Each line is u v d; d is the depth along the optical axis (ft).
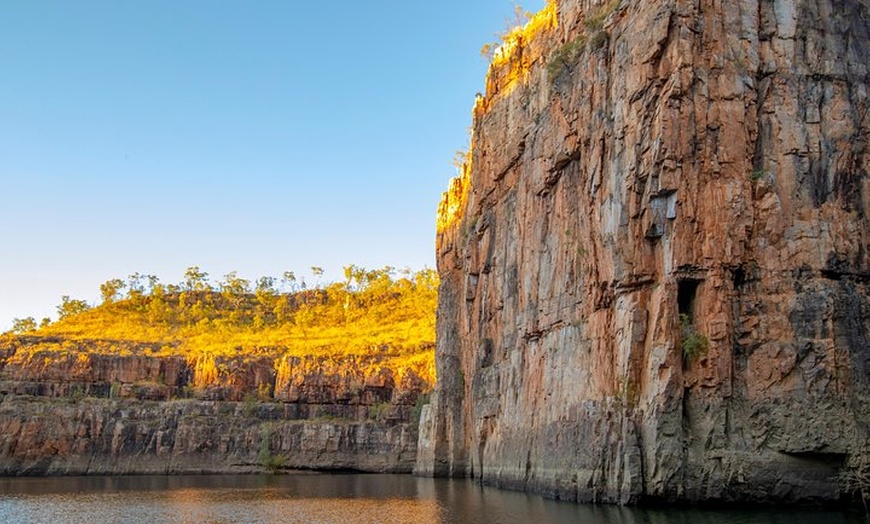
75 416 428.15
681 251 158.40
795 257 157.28
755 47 166.61
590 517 143.02
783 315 154.92
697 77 163.02
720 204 158.71
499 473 254.06
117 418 437.17
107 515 188.75
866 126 165.37
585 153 198.29
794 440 148.15
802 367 151.33
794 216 159.74
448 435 329.93
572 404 191.72
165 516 185.26
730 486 149.38
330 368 484.74
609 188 180.65
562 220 213.05
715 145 161.58
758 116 164.86
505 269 271.69
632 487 154.30
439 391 336.49
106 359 476.95
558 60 217.77
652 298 164.86
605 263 178.91
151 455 431.84
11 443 409.08
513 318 259.60
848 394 148.77
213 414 457.68
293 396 475.31
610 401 168.66
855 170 162.50
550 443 202.18
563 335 204.64
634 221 168.35
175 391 481.05
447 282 352.69
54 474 408.46
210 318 648.38
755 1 168.66
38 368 460.14
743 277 158.92
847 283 156.04
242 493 260.83
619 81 181.47
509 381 251.19
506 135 280.10
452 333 344.08
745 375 155.02
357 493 252.01
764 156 163.22
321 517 178.91
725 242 157.38
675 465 150.30
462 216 351.25
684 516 140.15
